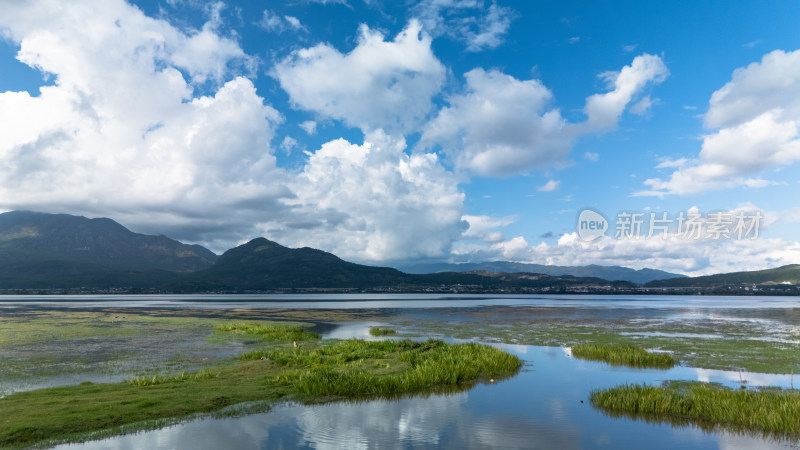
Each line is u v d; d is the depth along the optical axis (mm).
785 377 22078
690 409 15828
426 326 52156
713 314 76125
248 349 32125
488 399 18141
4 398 16938
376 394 18953
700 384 20359
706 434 13828
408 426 14477
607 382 21328
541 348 33656
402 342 32438
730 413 14984
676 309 96375
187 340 37469
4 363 26125
